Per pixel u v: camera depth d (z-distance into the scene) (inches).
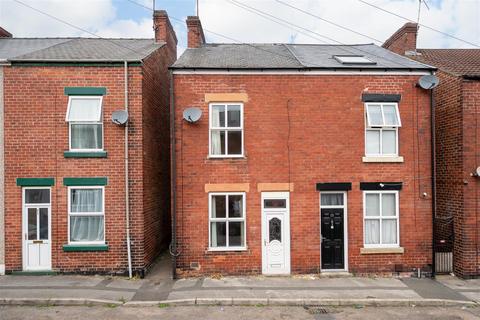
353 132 419.5
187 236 408.2
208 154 411.5
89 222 414.0
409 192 421.4
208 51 518.0
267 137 415.5
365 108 421.1
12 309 318.3
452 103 436.1
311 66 415.2
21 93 407.5
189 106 410.9
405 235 419.5
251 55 491.8
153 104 469.7
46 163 406.9
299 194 414.6
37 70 408.8
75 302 330.3
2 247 406.6
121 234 409.7
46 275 403.9
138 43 553.9
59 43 532.1
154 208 469.4
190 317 304.3
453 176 434.3
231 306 331.6
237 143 418.9
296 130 417.1
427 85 412.8
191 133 411.2
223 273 409.4
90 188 412.2
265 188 412.8
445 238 432.8
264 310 322.3
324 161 417.4
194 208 409.7
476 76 414.3
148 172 440.1
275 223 415.5
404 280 402.9
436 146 471.2
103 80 412.8
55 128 408.5
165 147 537.0
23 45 528.7
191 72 409.7
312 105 418.0
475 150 418.3
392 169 420.5
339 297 344.2
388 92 422.9
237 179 412.5
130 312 314.0
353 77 421.1
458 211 424.5
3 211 407.8
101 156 409.1
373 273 414.6
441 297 349.7
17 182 404.5
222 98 411.2
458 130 424.8
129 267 404.8
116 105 413.4
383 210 424.8
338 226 422.0
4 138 406.9
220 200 418.0
